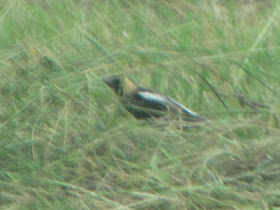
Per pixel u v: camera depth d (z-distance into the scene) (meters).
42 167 7.81
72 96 8.62
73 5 12.27
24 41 10.72
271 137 8.41
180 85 9.74
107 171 7.79
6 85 8.84
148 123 8.70
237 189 7.52
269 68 10.29
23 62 9.44
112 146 8.04
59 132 8.30
